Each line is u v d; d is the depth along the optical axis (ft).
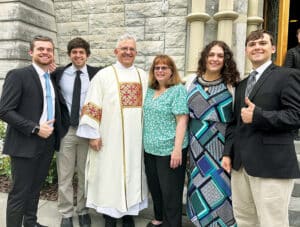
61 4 16.89
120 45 9.45
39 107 8.38
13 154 8.20
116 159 9.37
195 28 13.58
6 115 7.80
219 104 8.05
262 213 6.92
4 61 14.96
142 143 9.54
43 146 8.64
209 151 8.24
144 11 15.33
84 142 10.06
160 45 15.15
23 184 8.40
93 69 10.36
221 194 8.21
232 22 13.35
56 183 13.71
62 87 9.84
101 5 16.12
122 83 9.39
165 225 9.09
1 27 14.87
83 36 16.60
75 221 10.59
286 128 6.48
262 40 6.98
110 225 9.71
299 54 14.34
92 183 9.69
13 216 8.45
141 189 9.65
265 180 6.81
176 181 8.82
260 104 6.79
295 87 6.47
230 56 8.25
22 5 14.80
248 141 7.08
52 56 8.70
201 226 8.52
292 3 23.56
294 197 10.88
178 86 8.74
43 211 11.35
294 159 6.72
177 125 8.62
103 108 9.44
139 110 9.49
